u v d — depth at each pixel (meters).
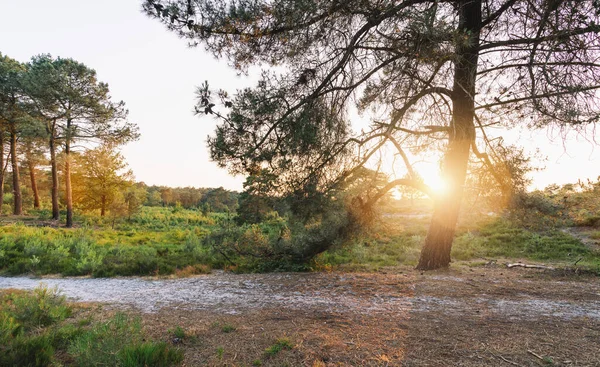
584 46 5.79
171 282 10.12
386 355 4.33
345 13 7.02
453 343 4.70
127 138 32.50
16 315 5.75
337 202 10.40
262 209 10.17
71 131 28.39
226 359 4.33
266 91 7.50
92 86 29.19
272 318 6.04
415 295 7.58
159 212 43.66
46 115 29.19
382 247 17.73
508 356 4.25
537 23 6.46
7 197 44.53
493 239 18.53
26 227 22.59
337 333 5.17
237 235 13.61
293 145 7.35
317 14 6.97
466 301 7.02
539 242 17.14
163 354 4.19
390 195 11.51
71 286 9.55
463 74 9.48
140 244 20.52
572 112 5.87
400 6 6.38
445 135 10.61
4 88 28.73
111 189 35.91
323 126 7.75
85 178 36.06
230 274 11.73
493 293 7.70
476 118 10.37
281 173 7.90
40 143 29.34
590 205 11.41
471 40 6.90
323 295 7.88
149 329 5.48
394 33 6.64
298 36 7.49
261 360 4.27
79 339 4.29
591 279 9.58
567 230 19.52
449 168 10.45
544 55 6.31
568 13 5.65
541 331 5.15
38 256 13.73
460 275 9.94
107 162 35.22
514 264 12.06
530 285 8.61
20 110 29.42
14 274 11.55
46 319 5.84
